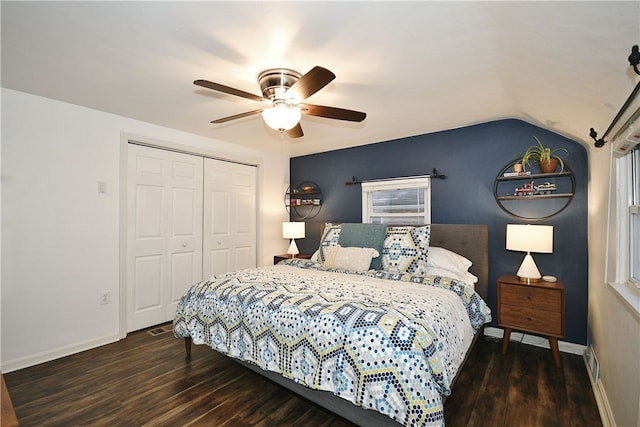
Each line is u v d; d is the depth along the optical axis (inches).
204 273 149.3
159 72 80.0
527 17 49.3
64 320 104.0
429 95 93.2
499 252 119.7
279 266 124.3
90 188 110.2
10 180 93.8
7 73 81.8
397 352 54.1
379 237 117.0
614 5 37.9
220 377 89.1
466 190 127.3
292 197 190.1
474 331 89.0
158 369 93.7
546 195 108.1
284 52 68.7
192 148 141.9
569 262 107.0
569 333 106.7
